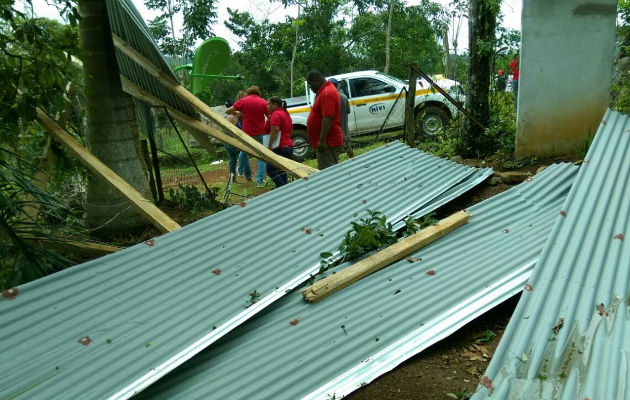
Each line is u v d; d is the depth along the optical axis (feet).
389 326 11.22
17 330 10.54
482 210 15.85
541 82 21.33
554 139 21.76
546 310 9.71
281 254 14.17
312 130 23.34
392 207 16.72
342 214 16.10
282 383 9.98
